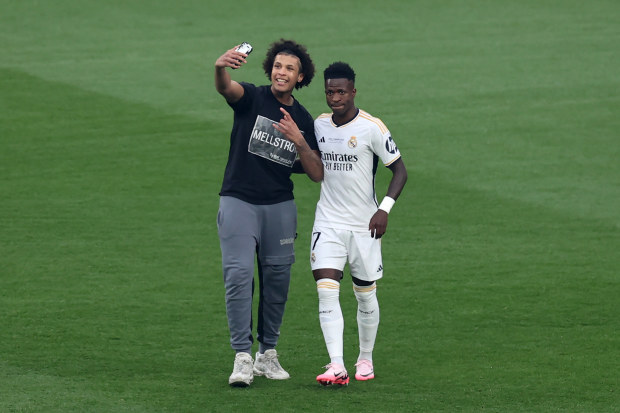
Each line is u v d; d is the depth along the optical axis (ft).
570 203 138.51
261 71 215.51
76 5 264.72
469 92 200.44
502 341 89.15
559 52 230.89
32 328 90.79
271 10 265.54
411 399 73.97
